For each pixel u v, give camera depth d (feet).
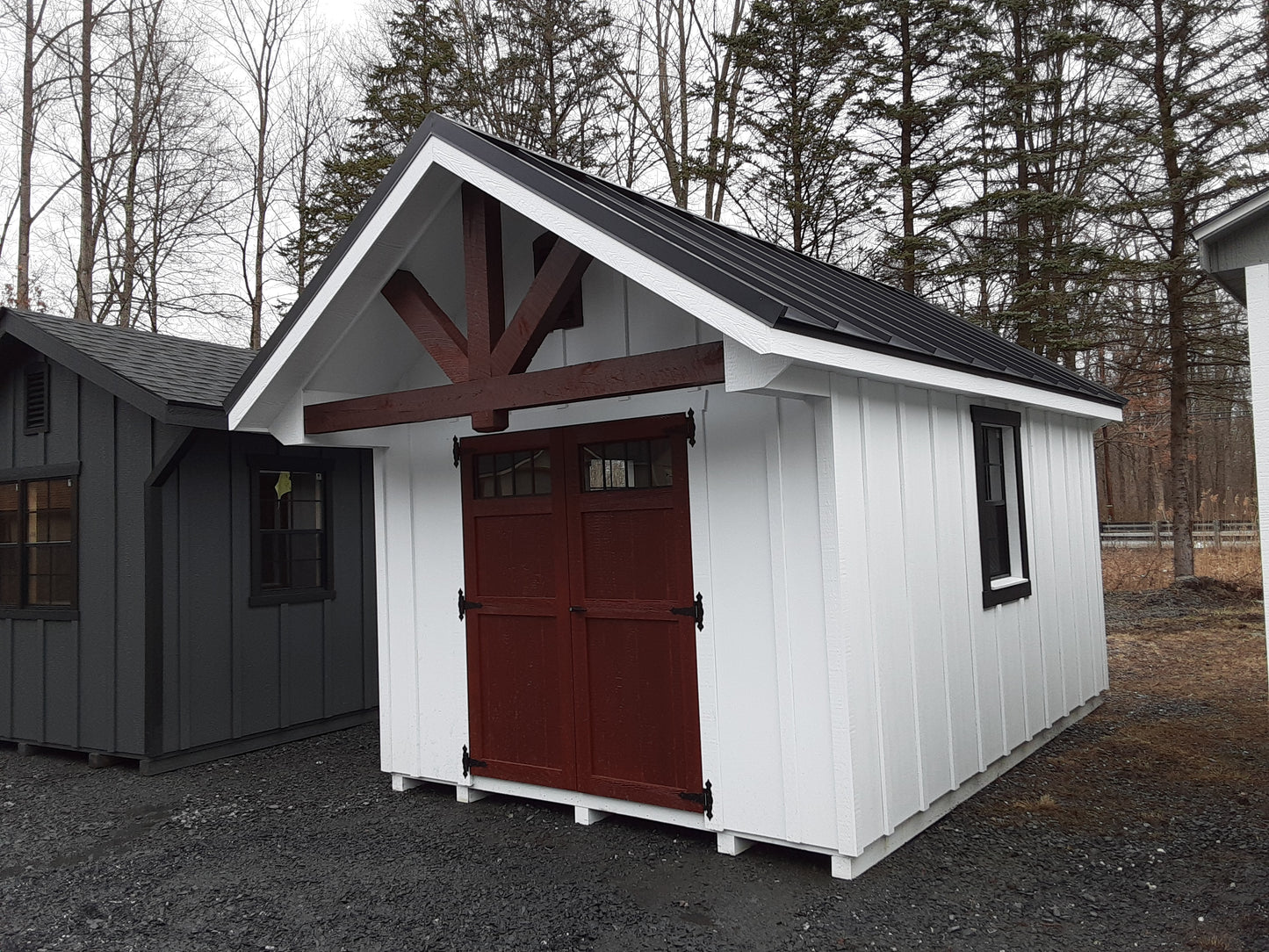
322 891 14.32
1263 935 11.58
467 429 18.66
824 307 13.56
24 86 52.06
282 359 17.10
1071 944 11.60
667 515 15.90
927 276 52.75
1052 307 49.73
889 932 12.10
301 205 65.26
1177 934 11.77
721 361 12.48
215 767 22.77
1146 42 49.08
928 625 16.49
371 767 22.09
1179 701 25.80
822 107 54.13
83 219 54.39
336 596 26.78
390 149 60.39
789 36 53.62
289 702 25.21
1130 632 38.24
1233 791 17.52
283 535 25.70
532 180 13.82
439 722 19.01
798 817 14.23
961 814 16.89
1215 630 37.27
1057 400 21.49
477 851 15.75
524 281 17.98
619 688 16.43
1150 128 50.06
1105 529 66.90
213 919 13.46
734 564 15.06
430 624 19.22
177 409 21.35
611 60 61.46
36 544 25.29
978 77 51.90
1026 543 21.38
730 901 13.24
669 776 15.79
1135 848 14.83
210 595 23.47
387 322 17.87
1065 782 18.76
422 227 16.11
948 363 15.53
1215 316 52.37
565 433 17.15
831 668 13.82
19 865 16.21
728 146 54.39
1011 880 13.71
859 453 14.67
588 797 16.83
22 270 51.29
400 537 19.79
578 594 16.94
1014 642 20.36
